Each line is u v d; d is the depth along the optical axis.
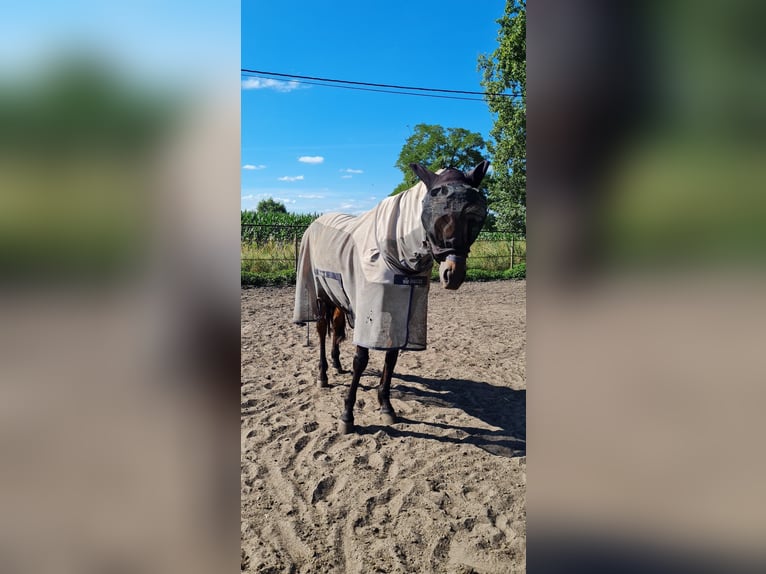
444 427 3.56
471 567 2.11
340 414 3.78
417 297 3.20
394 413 3.64
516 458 3.09
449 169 2.95
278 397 4.12
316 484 2.76
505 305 8.49
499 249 13.52
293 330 6.50
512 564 2.12
